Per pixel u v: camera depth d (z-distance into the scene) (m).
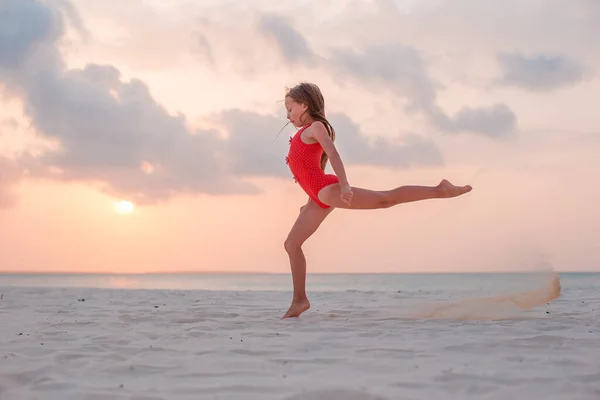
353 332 3.63
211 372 2.46
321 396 2.07
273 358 2.75
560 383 2.21
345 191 4.28
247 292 9.16
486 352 2.87
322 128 4.46
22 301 6.91
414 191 4.41
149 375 2.42
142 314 4.93
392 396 2.07
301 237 4.63
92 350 3.01
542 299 4.70
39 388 2.22
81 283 21.69
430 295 7.88
